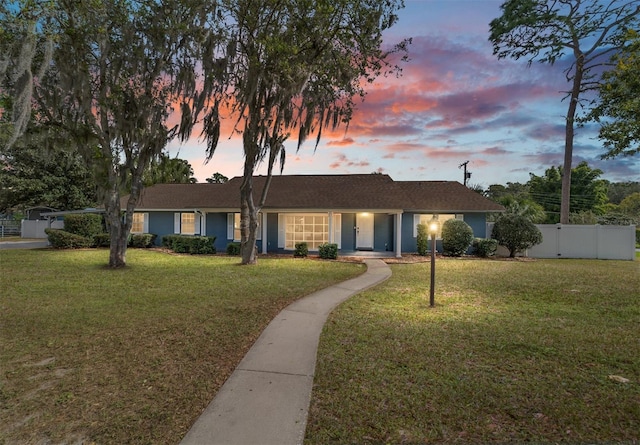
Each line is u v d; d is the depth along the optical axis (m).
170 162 12.85
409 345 4.88
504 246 17.25
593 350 4.67
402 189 19.70
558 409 3.20
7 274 10.72
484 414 3.13
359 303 7.43
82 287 8.90
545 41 20.50
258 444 2.72
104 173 11.62
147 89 11.48
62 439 2.82
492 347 4.79
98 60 10.89
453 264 13.91
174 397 3.48
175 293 8.27
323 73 12.17
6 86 9.77
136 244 19.45
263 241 17.39
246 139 12.84
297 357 4.48
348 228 17.92
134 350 4.73
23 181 27.42
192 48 11.65
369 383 3.74
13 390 3.62
